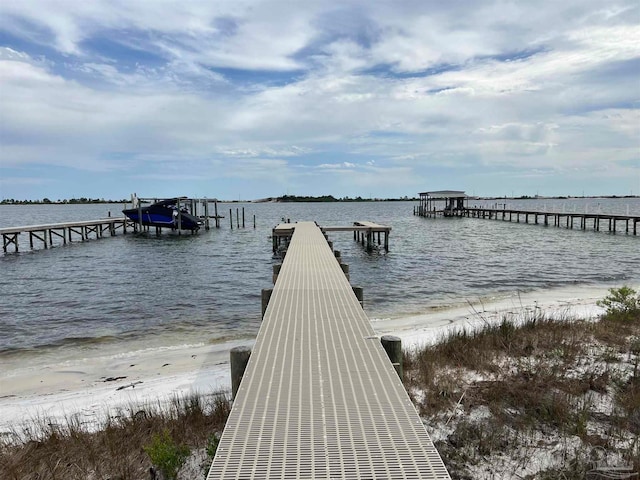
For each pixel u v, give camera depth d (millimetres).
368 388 3453
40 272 18594
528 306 11398
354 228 24062
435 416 4453
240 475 2357
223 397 5312
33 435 4836
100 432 4680
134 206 41094
